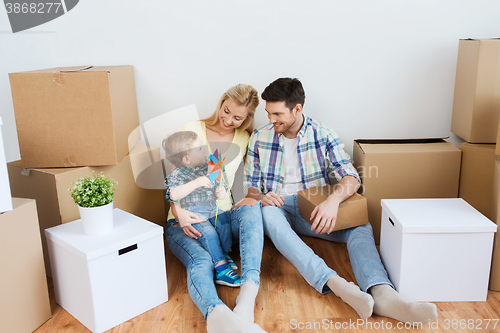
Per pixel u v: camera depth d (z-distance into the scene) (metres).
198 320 1.44
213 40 2.06
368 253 1.60
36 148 1.66
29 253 1.36
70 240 1.38
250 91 1.89
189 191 1.67
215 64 2.09
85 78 1.61
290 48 2.06
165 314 1.48
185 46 2.07
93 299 1.33
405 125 2.16
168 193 1.69
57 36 2.06
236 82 2.11
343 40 2.05
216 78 2.11
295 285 1.65
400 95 2.11
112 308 1.39
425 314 1.29
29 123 1.63
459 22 2.00
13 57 2.07
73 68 1.81
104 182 1.46
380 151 1.88
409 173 1.89
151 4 2.02
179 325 1.42
